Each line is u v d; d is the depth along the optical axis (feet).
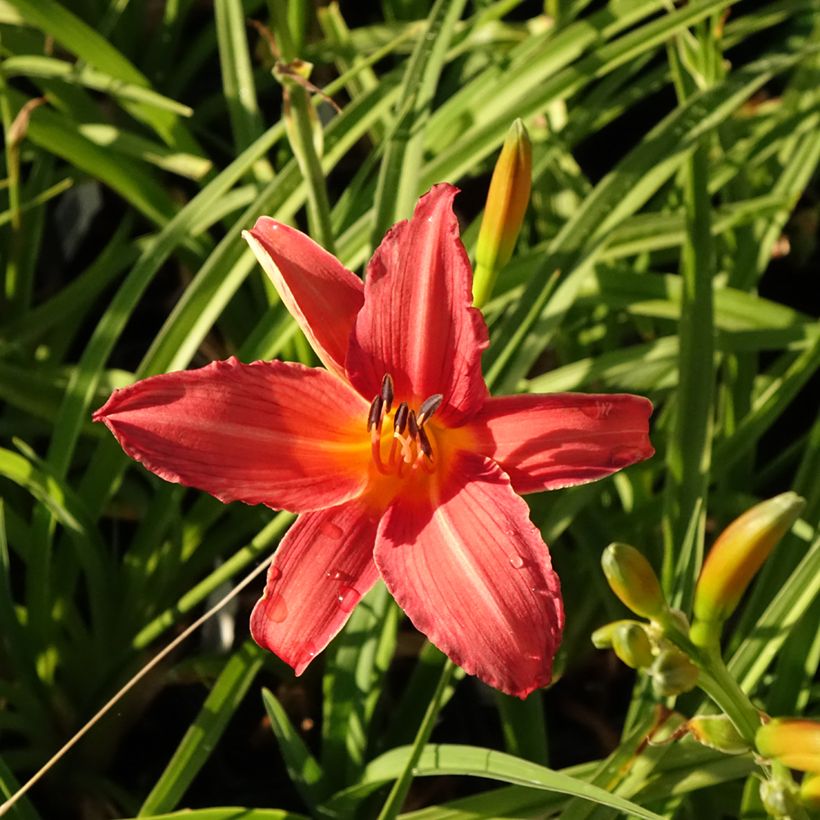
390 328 2.07
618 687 2.66
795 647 2.35
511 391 2.43
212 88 3.31
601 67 2.61
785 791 2.01
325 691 2.41
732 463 2.59
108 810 2.52
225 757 2.62
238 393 2.06
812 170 2.78
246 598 2.66
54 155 2.84
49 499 2.39
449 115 2.71
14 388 2.58
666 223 2.64
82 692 2.58
